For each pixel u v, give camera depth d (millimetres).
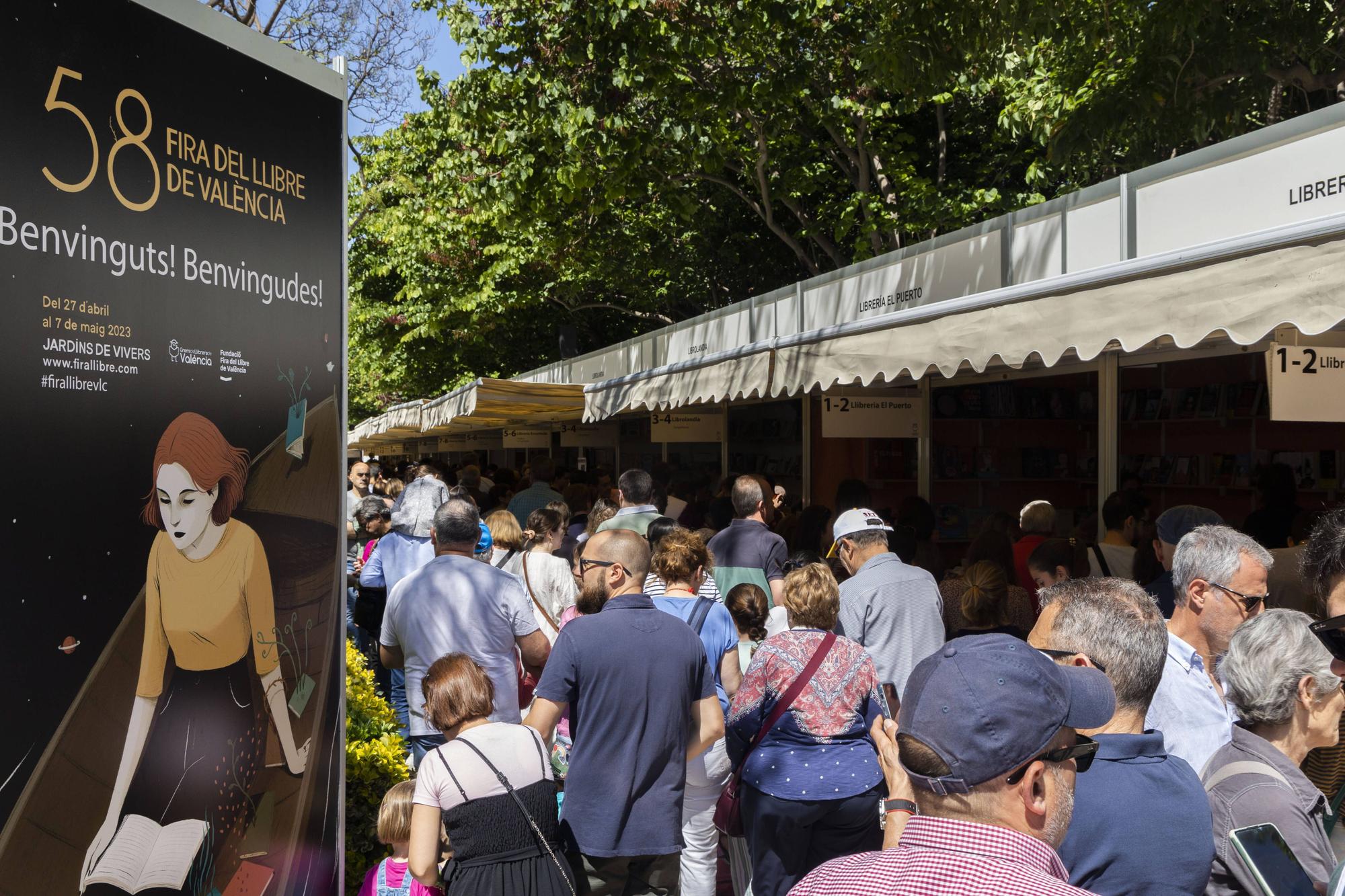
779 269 21891
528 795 3348
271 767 2568
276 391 2586
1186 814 2205
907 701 1705
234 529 2408
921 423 8578
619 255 22766
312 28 13922
